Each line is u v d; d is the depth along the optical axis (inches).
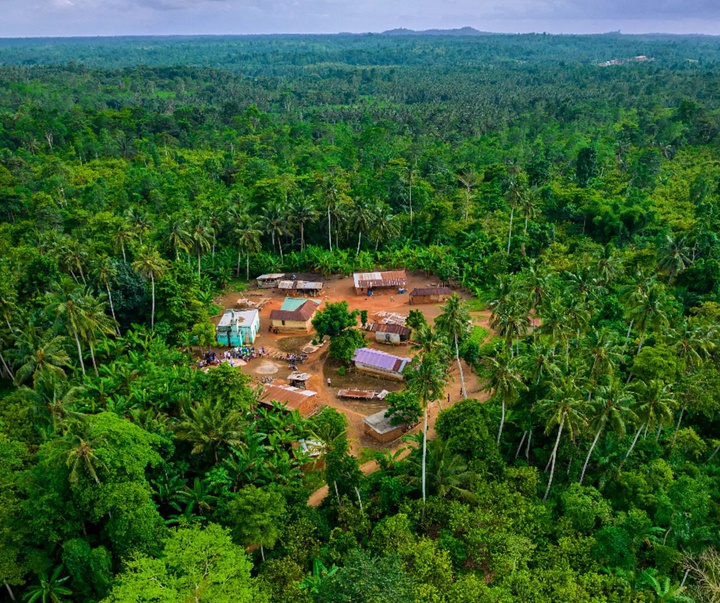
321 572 1934.1
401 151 7514.8
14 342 2989.7
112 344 3260.3
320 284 4249.5
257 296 4323.3
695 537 2100.1
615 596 1815.9
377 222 4662.9
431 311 3993.6
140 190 6063.0
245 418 2645.2
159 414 2541.8
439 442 2402.8
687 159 7116.1
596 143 7455.7
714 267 3831.2
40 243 4005.9
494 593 1753.2
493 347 3351.4
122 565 1850.4
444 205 5083.7
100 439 1886.1
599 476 2427.4
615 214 4980.3
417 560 1878.7
